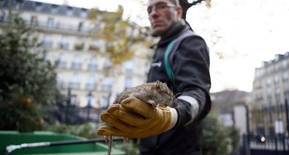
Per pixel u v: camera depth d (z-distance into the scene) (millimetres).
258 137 7789
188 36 2152
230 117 13008
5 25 6625
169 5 2365
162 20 2385
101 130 1371
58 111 9953
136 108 1214
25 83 6363
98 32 7551
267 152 8180
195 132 2256
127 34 7125
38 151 4516
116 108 1255
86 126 7469
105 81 38094
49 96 7273
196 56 2014
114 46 8281
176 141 2170
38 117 6160
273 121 8727
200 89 1850
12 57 6242
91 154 2635
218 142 9734
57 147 5035
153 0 2414
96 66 38906
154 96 1693
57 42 34250
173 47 2203
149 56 7055
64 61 36938
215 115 10367
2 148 4332
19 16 6801
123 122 1313
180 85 1924
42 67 7082
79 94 38188
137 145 6164
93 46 9617
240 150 10641
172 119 1411
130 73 33281
